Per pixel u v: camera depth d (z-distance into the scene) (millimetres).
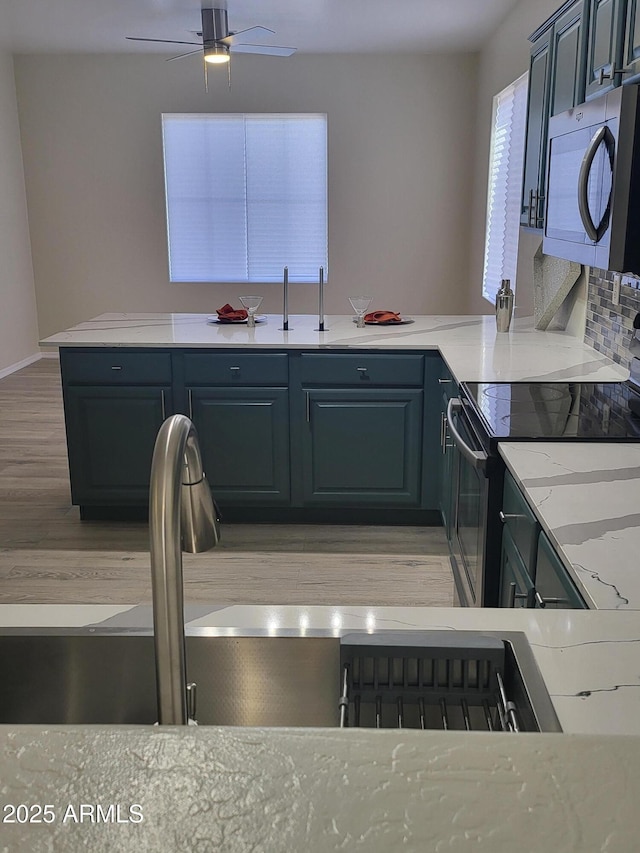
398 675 1088
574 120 2465
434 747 516
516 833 443
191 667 1134
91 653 1146
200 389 3709
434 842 435
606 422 2256
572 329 3773
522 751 514
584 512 1611
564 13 2865
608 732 880
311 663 1121
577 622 1140
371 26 6039
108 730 528
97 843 431
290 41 6570
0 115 7000
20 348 7492
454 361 3152
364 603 3094
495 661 1068
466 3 5375
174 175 7441
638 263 2088
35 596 3156
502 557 2125
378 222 7461
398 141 7270
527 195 3574
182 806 459
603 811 461
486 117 6617
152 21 5883
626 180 2043
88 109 7293
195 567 3408
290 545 3633
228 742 515
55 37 6473
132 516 3941
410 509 3818
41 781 479
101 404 3760
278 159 7367
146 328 4051
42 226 7586
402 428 3693
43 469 4688
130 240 7566
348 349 3611
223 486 3809
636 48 2129
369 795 470
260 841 434
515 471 1872
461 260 7508
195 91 7203
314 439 3729
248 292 7637
